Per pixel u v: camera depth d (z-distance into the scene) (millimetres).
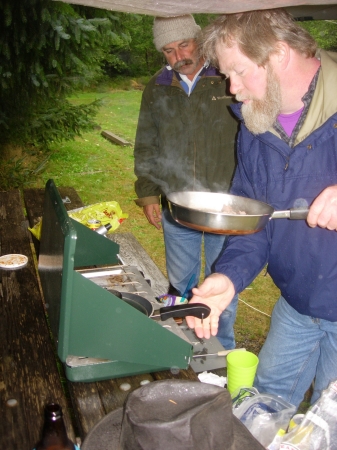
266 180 1657
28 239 2363
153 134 2775
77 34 4332
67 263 1191
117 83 12281
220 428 853
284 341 1819
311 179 1527
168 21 2334
